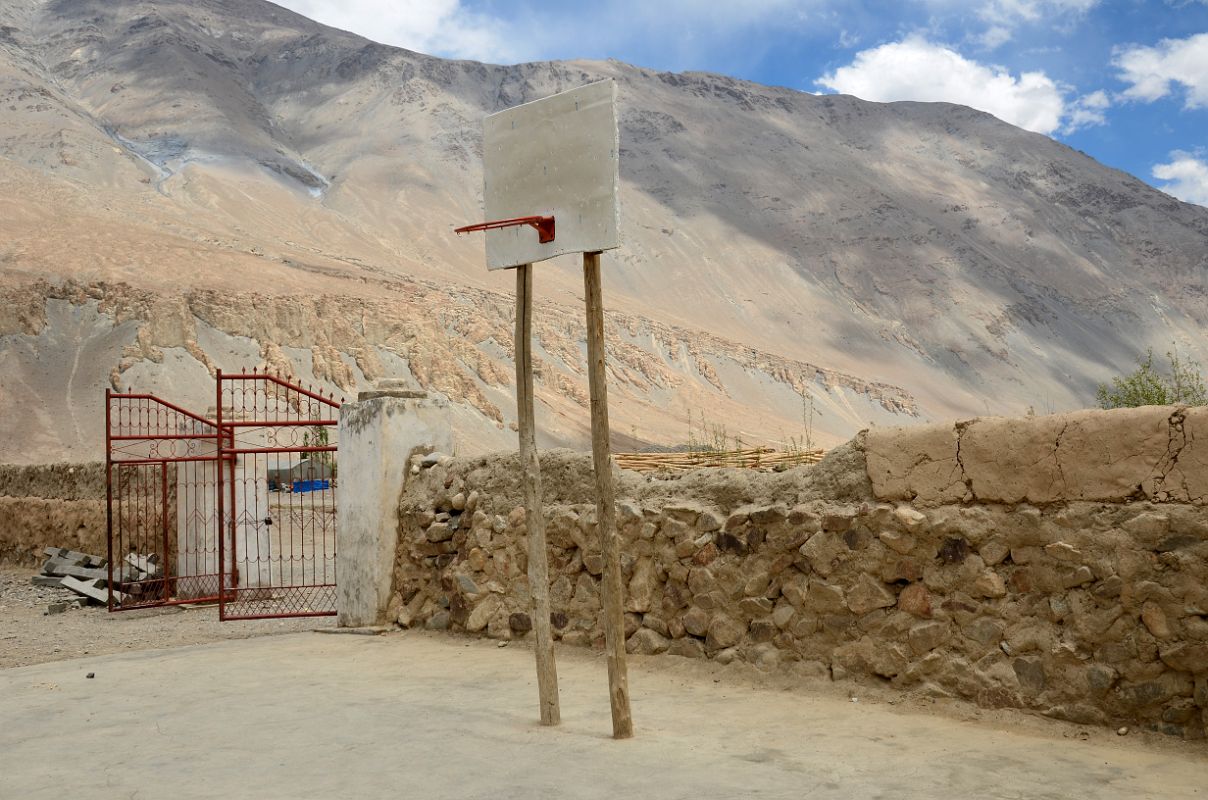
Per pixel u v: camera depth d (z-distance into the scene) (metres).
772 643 6.87
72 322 126.81
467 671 7.61
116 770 5.09
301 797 4.56
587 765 4.99
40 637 11.82
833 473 6.72
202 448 14.77
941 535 6.13
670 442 151.62
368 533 9.84
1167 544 5.31
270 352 127.88
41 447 101.19
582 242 5.67
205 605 14.05
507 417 142.38
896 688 6.24
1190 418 5.30
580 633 8.10
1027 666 5.73
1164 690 5.28
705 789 4.56
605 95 5.58
